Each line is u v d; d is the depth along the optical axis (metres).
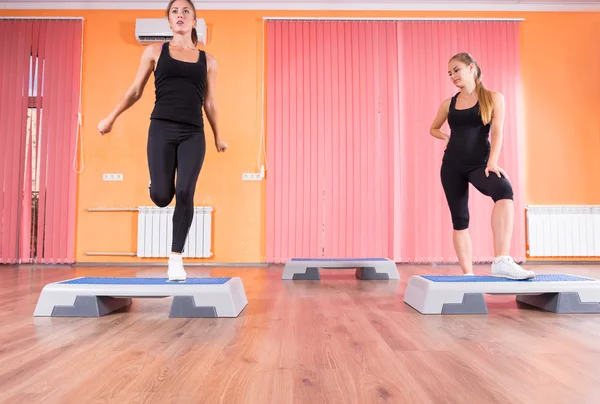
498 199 2.10
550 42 4.87
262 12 4.82
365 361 1.19
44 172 4.57
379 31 4.77
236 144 4.71
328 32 4.76
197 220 4.54
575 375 1.07
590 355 1.25
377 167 4.65
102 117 4.69
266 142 4.70
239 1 4.77
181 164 1.89
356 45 4.75
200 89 1.96
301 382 1.02
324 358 1.22
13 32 4.71
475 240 4.58
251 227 4.66
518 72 4.78
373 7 4.83
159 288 1.82
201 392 0.95
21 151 4.60
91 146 4.67
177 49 1.97
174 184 1.95
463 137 2.27
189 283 1.88
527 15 4.89
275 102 4.70
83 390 0.96
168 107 1.88
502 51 4.79
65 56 4.70
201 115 1.97
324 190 4.64
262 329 1.58
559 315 1.86
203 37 4.64
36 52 4.70
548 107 4.82
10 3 4.74
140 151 4.67
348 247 4.59
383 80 4.73
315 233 4.60
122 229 4.61
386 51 4.75
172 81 1.90
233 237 4.64
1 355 1.24
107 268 4.26
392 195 4.63
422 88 4.72
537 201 4.73
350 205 4.62
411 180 4.64
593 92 4.85
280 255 4.58
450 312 1.89
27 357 1.22
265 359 1.20
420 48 4.77
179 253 1.94
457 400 0.91
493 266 2.09
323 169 4.65
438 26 4.79
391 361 1.19
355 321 1.73
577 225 4.61
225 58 4.78
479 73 2.26
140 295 1.81
